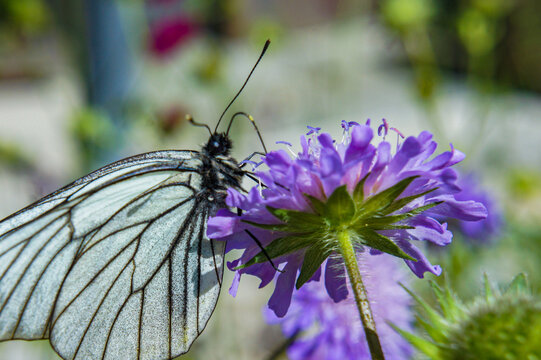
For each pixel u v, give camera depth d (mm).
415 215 166
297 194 164
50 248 180
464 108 386
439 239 167
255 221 165
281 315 168
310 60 415
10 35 289
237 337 240
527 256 234
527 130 374
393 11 248
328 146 163
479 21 253
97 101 261
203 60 277
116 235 184
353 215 164
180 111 254
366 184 164
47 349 236
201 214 184
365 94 437
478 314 169
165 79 271
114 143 259
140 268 185
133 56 260
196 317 184
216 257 182
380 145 163
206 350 236
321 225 164
